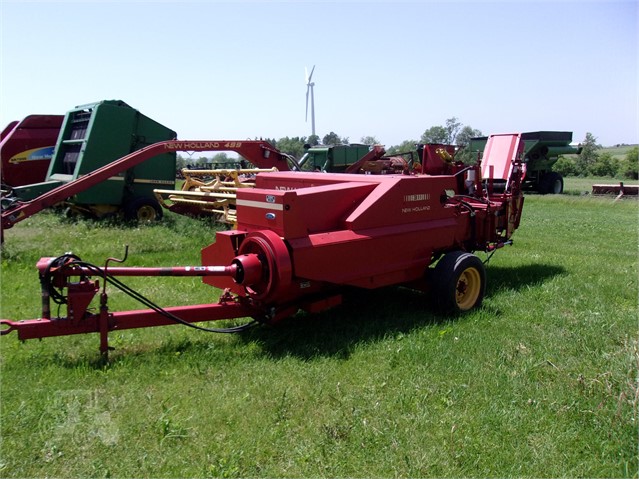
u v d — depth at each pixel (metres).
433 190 6.60
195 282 7.82
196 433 3.88
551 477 3.48
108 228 11.56
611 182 44.38
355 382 4.68
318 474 3.48
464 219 7.40
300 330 5.94
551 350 5.40
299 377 4.73
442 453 3.67
